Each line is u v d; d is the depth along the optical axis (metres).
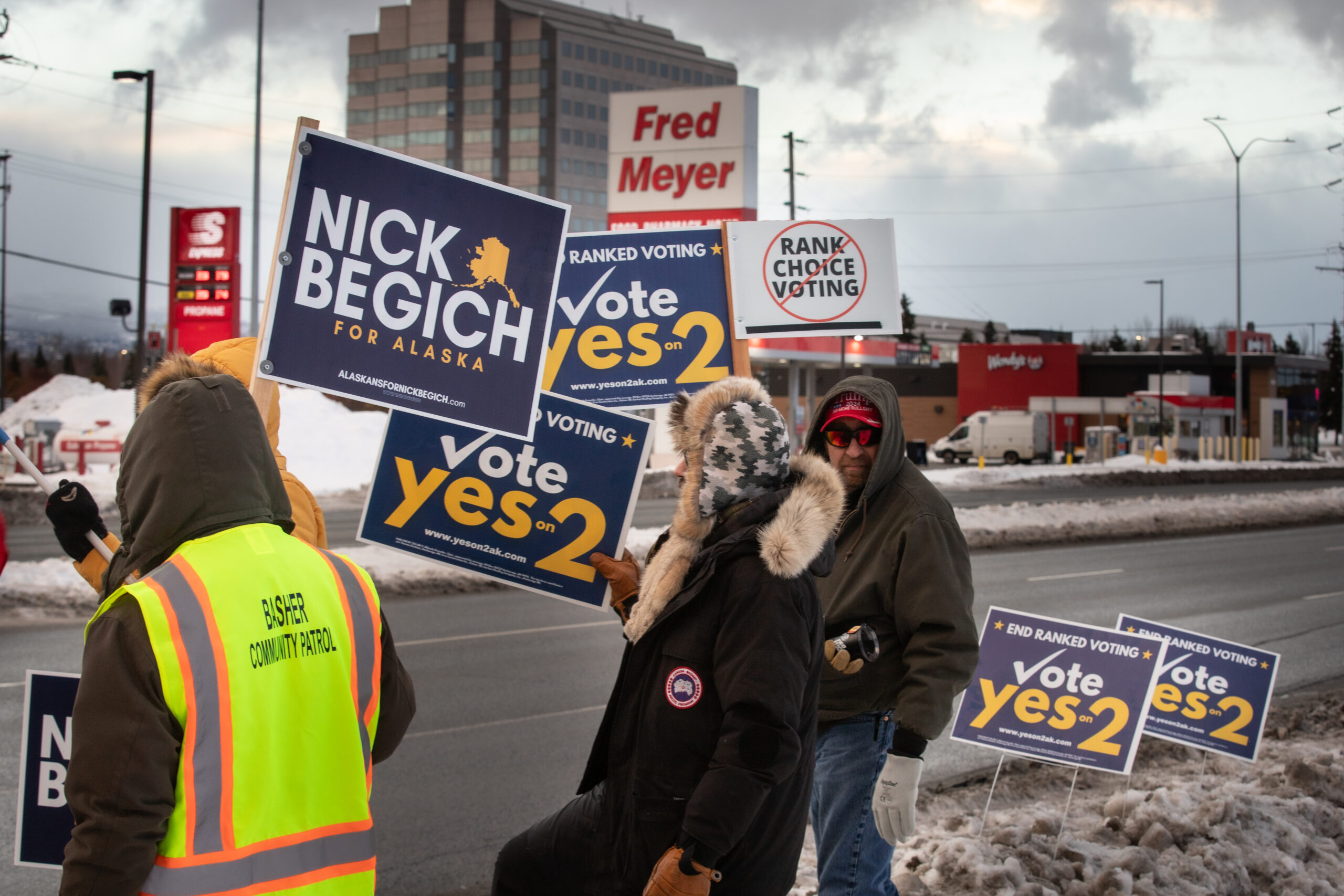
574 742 6.27
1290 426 58.72
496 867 2.65
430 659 8.55
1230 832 4.06
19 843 2.64
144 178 23.12
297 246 2.83
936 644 2.93
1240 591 13.05
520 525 3.42
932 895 3.70
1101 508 22.64
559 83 137.75
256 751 1.84
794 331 4.10
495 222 3.00
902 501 3.13
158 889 1.76
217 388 2.01
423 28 139.12
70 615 9.88
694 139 31.56
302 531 3.02
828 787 3.11
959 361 62.56
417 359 2.94
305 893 1.89
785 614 2.21
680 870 2.07
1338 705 7.01
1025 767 5.93
